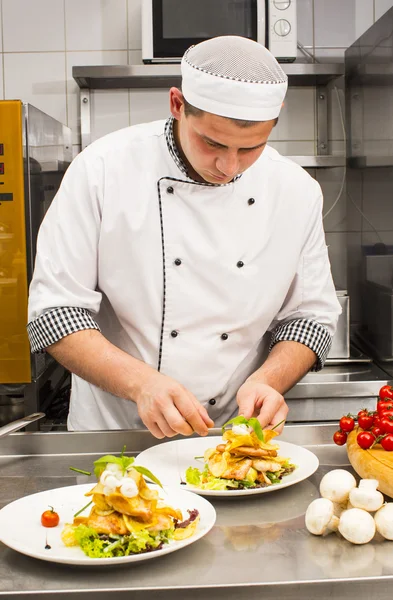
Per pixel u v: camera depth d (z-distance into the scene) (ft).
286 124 8.25
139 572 2.53
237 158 3.47
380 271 7.06
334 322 4.60
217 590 2.40
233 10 7.21
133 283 4.33
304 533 2.85
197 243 4.29
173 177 4.25
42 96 8.17
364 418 3.58
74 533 2.69
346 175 8.26
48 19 8.09
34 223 6.44
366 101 7.36
